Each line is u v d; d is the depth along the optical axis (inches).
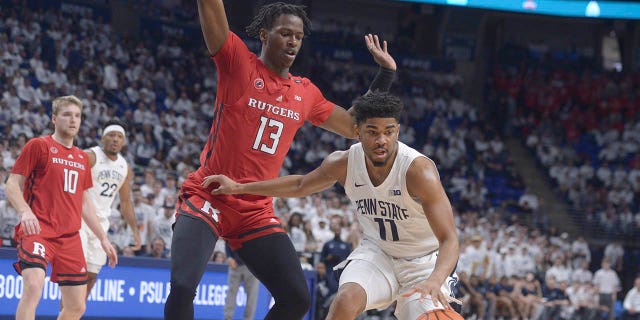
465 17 1163.3
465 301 615.2
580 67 1197.1
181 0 1015.6
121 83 791.1
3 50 705.6
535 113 1125.1
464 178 919.7
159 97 836.0
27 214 251.0
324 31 1108.5
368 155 180.5
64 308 272.5
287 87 199.2
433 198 178.7
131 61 845.2
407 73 1100.5
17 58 711.1
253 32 203.0
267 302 468.4
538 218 861.2
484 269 652.7
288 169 800.3
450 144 975.6
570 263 716.0
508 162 990.4
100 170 334.0
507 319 639.1
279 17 195.5
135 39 905.5
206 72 914.1
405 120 1012.5
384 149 176.6
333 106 215.3
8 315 370.3
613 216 888.9
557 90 1146.0
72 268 269.6
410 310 198.7
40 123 641.0
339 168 193.9
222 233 199.5
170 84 858.8
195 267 184.2
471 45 1176.8
